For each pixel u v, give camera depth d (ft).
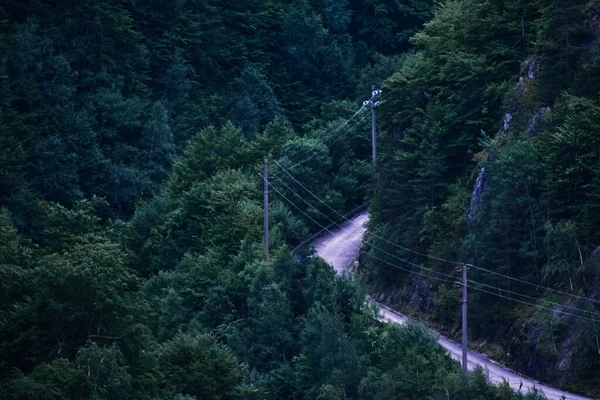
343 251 295.48
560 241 195.11
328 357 191.83
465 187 234.79
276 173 318.86
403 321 213.87
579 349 183.73
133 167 394.11
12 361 160.15
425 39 271.49
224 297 232.73
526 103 222.28
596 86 212.23
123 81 420.77
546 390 183.11
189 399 165.17
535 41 232.32
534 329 194.18
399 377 179.73
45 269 159.63
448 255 225.76
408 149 259.39
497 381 187.83
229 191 297.94
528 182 204.95
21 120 374.22
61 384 147.23
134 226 320.50
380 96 278.87
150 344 178.91
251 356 208.74
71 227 197.57
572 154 202.08
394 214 258.37
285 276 222.69
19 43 393.50
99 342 160.25
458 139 239.91
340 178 338.75
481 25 247.91
